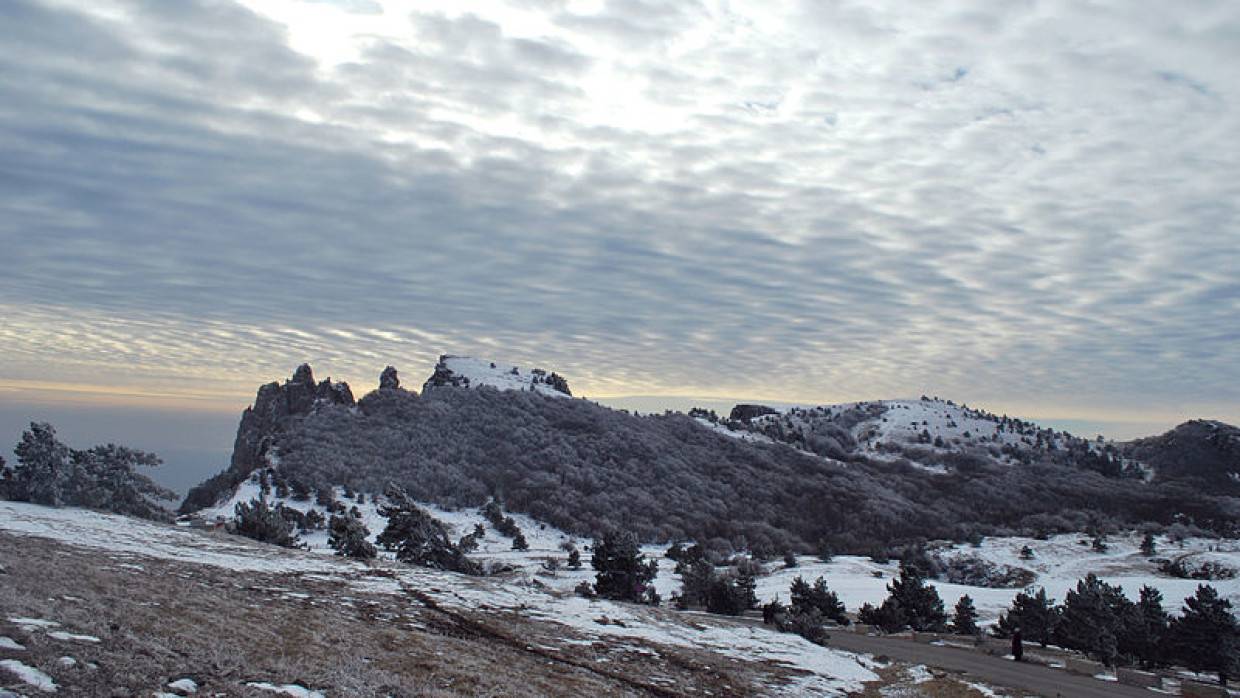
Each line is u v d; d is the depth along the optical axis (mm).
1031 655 46000
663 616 41250
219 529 65625
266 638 19406
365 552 56344
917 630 63969
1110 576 131125
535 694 19625
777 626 50219
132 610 18984
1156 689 35062
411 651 21906
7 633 13633
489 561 121375
